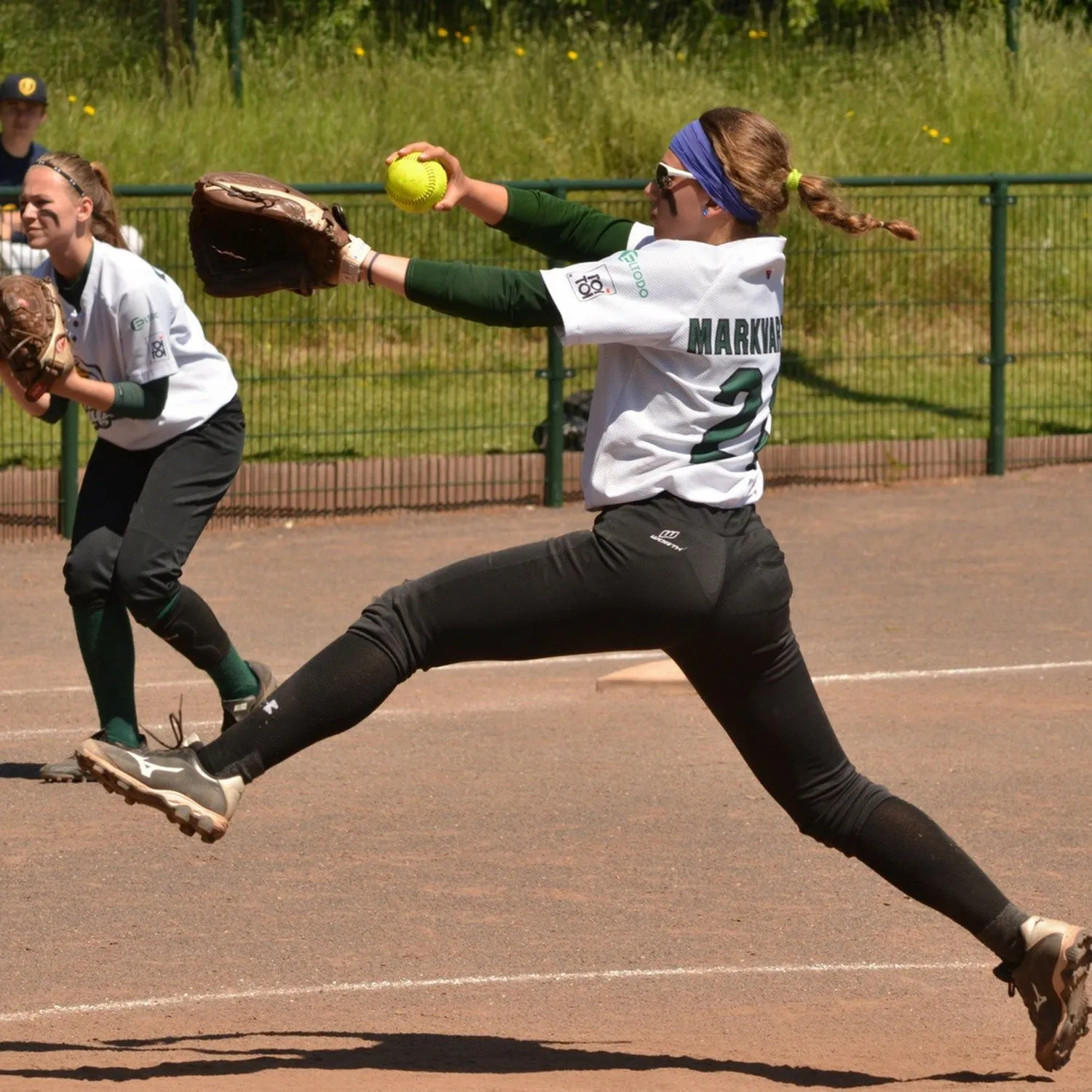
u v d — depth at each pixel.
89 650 25.27
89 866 22.62
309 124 68.56
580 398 53.75
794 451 53.78
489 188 16.53
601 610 14.63
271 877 22.22
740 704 15.45
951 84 76.31
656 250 14.61
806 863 22.94
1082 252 59.62
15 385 22.08
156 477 24.58
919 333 57.81
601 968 19.23
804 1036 17.22
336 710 14.73
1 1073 15.71
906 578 41.91
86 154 65.00
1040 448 56.50
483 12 80.12
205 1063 16.11
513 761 27.66
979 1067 16.39
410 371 53.00
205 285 15.13
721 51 79.06
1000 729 29.30
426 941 20.00
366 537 47.41
